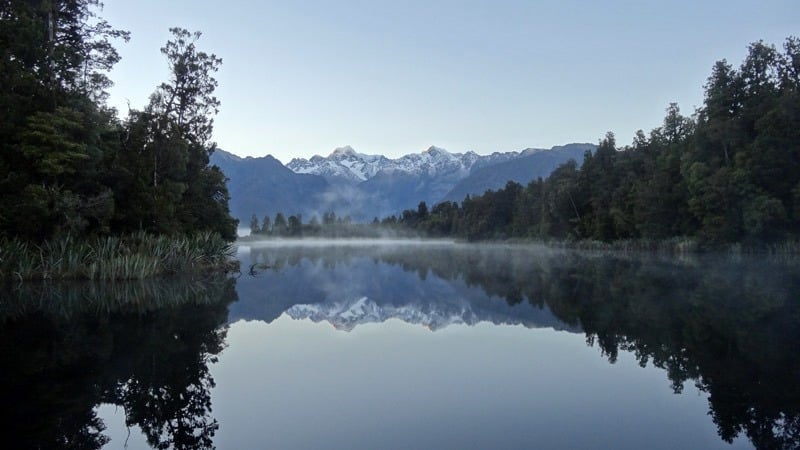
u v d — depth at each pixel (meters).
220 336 14.66
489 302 21.17
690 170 49.28
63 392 9.41
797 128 41.97
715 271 31.62
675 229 55.66
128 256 28.66
